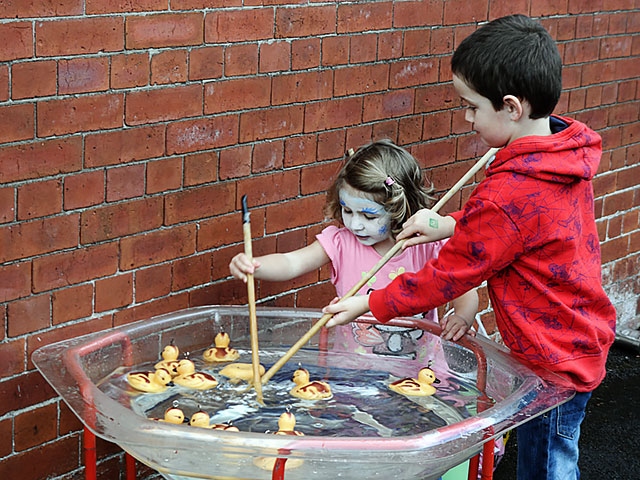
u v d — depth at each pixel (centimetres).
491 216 270
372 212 322
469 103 282
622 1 491
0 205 280
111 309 316
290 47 346
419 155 406
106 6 291
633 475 405
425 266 283
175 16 309
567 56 468
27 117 280
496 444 365
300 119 357
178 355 314
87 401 254
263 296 364
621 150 522
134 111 306
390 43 380
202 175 330
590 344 284
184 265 334
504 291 285
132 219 314
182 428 236
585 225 287
